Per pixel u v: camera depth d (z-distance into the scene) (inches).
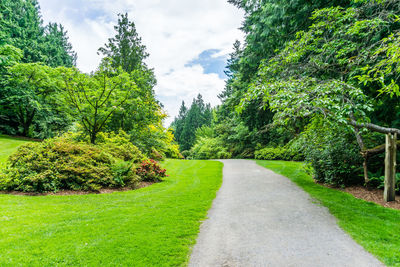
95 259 108.8
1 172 254.8
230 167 556.1
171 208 203.3
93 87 419.5
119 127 548.4
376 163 265.0
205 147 1314.0
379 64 149.9
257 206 213.8
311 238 138.1
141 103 527.2
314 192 258.5
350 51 241.3
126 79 426.9
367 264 106.1
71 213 179.3
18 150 284.5
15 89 762.2
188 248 127.3
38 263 103.0
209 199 239.3
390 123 267.7
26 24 1017.5
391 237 133.6
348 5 277.1
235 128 1041.5
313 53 301.9
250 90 229.8
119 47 674.8
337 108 179.3
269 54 389.7
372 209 189.5
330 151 281.0
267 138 933.8
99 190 273.6
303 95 182.9
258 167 532.1
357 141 274.1
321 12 241.6
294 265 107.0
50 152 280.7
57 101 809.5
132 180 309.3
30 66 766.5
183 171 489.4
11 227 144.9
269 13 330.3
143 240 132.2
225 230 155.4
